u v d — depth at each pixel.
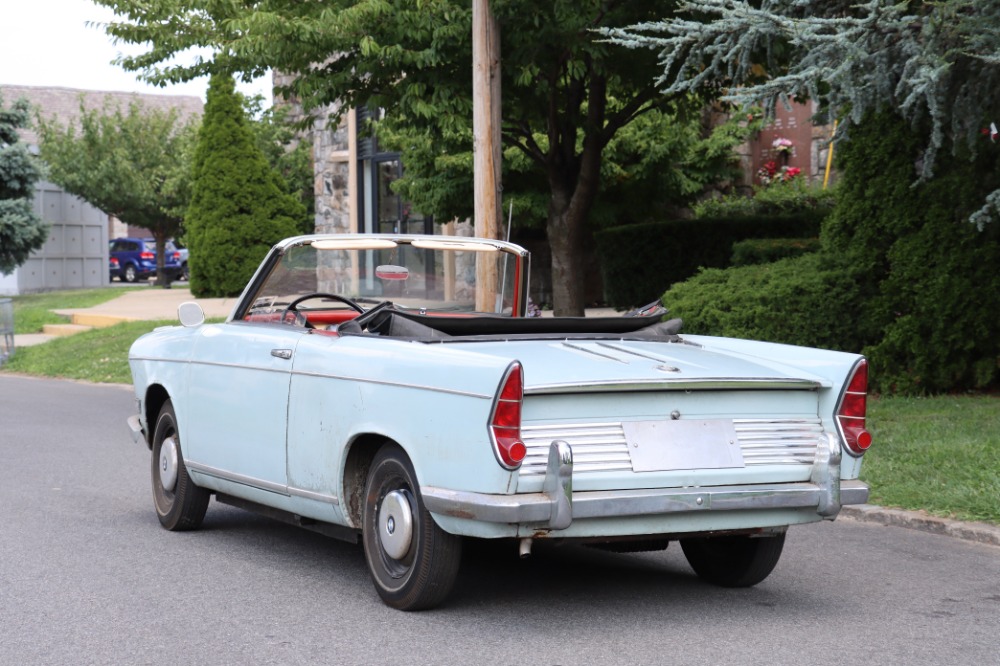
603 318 6.00
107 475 9.21
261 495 6.24
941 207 11.11
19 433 11.60
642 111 14.10
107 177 34.50
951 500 7.40
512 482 4.66
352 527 5.59
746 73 9.10
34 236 30.08
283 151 34.25
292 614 5.32
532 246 21.48
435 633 5.01
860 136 11.62
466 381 4.79
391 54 11.64
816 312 11.40
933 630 5.11
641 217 20.17
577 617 5.28
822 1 9.27
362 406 5.34
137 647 4.83
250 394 6.25
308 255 6.62
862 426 5.39
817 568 6.35
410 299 6.86
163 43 12.69
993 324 11.14
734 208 20.81
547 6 11.48
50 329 23.45
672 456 4.97
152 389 7.38
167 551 6.67
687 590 5.85
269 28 11.47
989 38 7.93
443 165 17.47
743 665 4.57
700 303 11.74
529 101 13.60
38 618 5.26
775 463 5.18
